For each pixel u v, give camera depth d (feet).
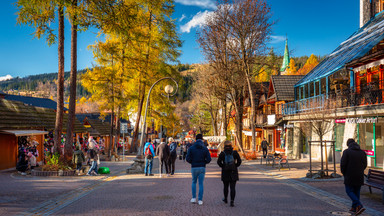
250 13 105.09
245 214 25.23
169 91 69.77
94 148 55.67
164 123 138.62
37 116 79.61
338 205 29.27
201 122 197.47
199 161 29.68
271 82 132.98
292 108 99.76
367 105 57.82
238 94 119.85
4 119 63.93
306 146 98.12
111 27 50.60
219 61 114.73
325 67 85.87
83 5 48.88
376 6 89.56
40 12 51.13
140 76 110.73
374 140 63.62
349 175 26.09
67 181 46.70
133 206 28.63
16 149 69.62
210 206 28.35
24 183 44.01
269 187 41.01
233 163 28.50
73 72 57.98
